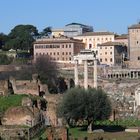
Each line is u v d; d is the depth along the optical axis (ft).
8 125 421.18
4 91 556.51
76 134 466.70
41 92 602.44
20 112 448.24
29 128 408.46
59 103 529.04
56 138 370.32
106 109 515.50
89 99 510.17
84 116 506.07
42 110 533.14
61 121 528.22
